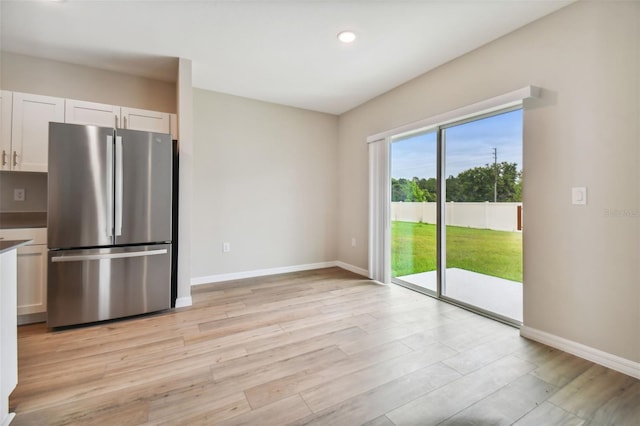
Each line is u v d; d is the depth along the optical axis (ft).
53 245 7.79
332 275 13.91
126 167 8.54
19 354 6.64
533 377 5.83
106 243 8.34
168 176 9.17
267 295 10.93
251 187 13.52
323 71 10.49
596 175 6.36
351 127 14.83
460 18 7.38
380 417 4.75
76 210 8.00
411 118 11.21
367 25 7.75
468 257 9.73
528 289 7.54
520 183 8.23
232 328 8.09
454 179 10.17
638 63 5.80
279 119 14.14
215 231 12.74
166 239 9.16
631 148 5.90
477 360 6.46
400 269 12.56
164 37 8.42
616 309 6.11
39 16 7.39
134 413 4.81
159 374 5.91
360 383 5.64
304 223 14.94
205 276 12.55
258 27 7.91
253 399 5.17
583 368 6.15
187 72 9.70
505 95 7.80
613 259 6.15
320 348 6.99
